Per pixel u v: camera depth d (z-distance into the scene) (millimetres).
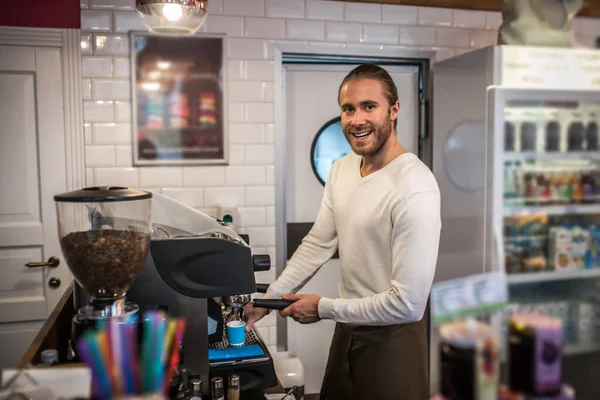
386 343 1806
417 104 2967
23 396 926
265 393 1547
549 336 756
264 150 2701
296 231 2904
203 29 2590
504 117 1897
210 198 2660
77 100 2529
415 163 1781
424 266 1672
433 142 2859
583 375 794
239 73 2645
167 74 2572
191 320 1342
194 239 1326
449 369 784
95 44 2512
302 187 2906
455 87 2609
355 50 2758
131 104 2555
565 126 1271
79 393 946
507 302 832
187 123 2607
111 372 850
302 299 1759
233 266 1346
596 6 1090
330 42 2729
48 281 2604
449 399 788
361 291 1875
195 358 1353
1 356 2580
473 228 2473
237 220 2662
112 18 2518
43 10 2494
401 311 1676
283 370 2250
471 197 2463
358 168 1942
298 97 2875
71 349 1212
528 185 1590
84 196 1145
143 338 1188
